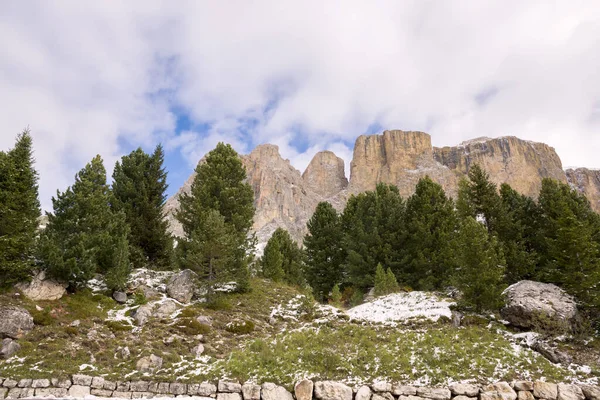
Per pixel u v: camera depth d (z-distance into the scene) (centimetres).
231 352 1756
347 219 4225
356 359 1633
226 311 2334
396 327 2055
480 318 2034
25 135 2241
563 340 1694
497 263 2195
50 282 2012
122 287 2305
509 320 1950
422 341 1772
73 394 1395
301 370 1549
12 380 1392
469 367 1534
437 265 3044
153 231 3297
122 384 1452
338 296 3062
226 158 3531
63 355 1570
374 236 3441
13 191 2055
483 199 3100
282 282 3412
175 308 2225
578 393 1357
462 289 2192
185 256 2884
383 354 1652
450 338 1814
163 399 1386
